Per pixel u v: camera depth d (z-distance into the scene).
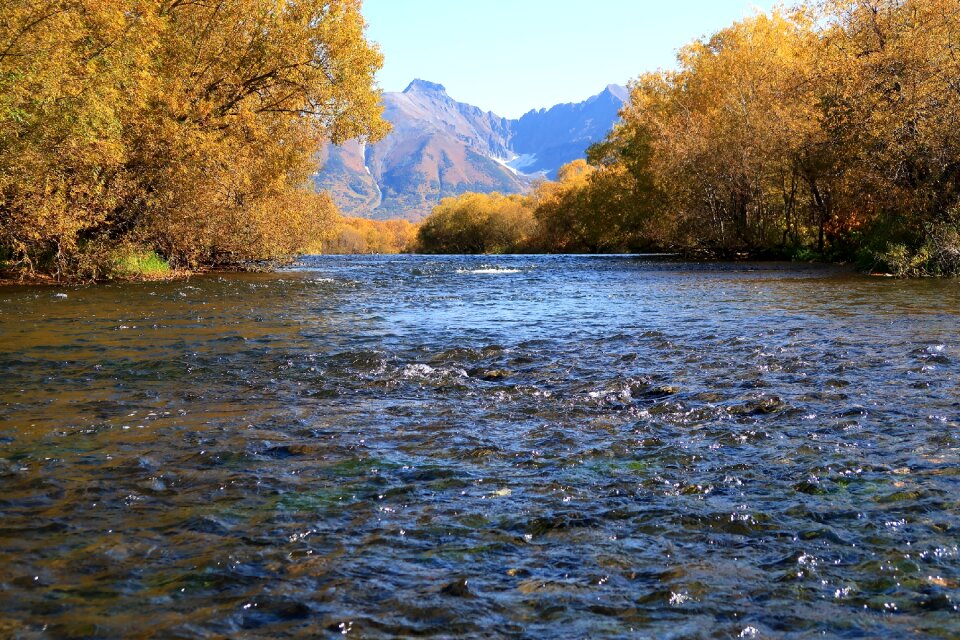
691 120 41.72
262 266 33.44
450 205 117.81
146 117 22.73
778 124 33.78
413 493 4.08
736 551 3.31
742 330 10.80
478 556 3.26
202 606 2.78
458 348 9.25
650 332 10.78
